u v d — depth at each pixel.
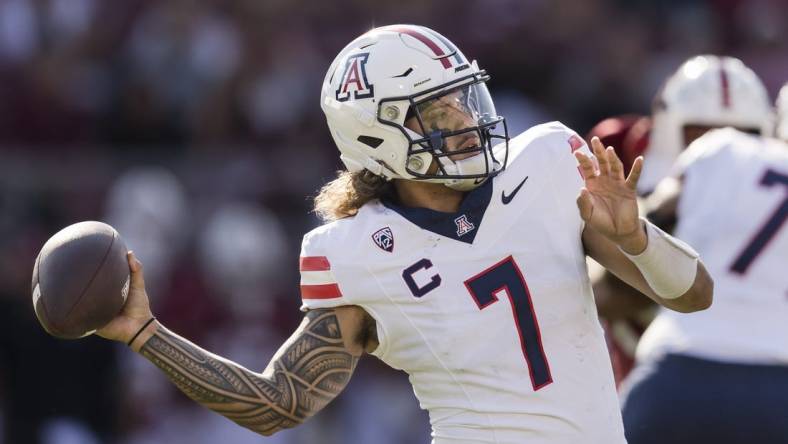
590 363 10.91
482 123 11.13
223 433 27.02
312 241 11.30
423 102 11.08
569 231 11.01
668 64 38.44
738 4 40.78
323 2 36.81
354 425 27.84
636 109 37.50
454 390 10.91
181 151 30.98
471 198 11.02
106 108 32.94
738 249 13.91
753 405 13.42
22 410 24.66
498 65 37.19
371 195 11.48
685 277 10.53
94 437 25.03
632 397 14.12
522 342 10.79
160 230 28.58
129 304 10.98
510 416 10.73
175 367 10.88
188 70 33.31
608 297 15.38
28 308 25.06
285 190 30.53
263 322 28.58
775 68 40.06
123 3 34.41
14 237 27.69
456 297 10.84
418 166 11.07
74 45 33.50
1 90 32.59
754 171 14.16
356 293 11.02
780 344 13.59
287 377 11.02
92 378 24.89
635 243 10.23
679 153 17.09
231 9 35.19
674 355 13.95
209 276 28.55
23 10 33.62
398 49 11.29
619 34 38.56
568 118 36.88
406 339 11.00
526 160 11.19
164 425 26.42
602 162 10.11
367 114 11.22
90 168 29.61
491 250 10.89
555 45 37.81
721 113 16.64
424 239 10.97
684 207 14.36
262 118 33.62
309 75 35.28
